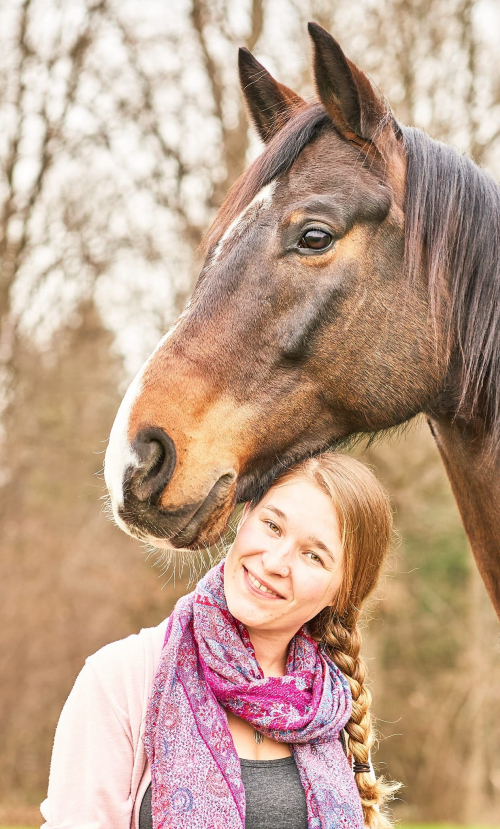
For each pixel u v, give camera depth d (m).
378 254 1.94
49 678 10.65
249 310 1.89
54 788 1.61
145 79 8.62
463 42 8.55
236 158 8.38
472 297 2.00
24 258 9.44
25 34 8.88
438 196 1.98
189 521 1.81
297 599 1.70
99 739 1.62
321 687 1.77
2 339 9.53
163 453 1.82
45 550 10.75
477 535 2.18
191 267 8.69
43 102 9.07
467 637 13.45
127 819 1.58
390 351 1.95
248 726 1.71
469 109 8.55
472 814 13.15
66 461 11.04
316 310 1.89
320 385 1.94
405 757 14.29
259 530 1.73
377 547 1.85
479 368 2.02
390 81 8.38
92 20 8.66
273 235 1.90
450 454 2.18
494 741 14.02
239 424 1.88
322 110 2.01
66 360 10.93
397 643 14.62
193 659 1.70
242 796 1.56
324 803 1.62
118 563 10.80
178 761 1.55
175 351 1.89
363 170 1.95
